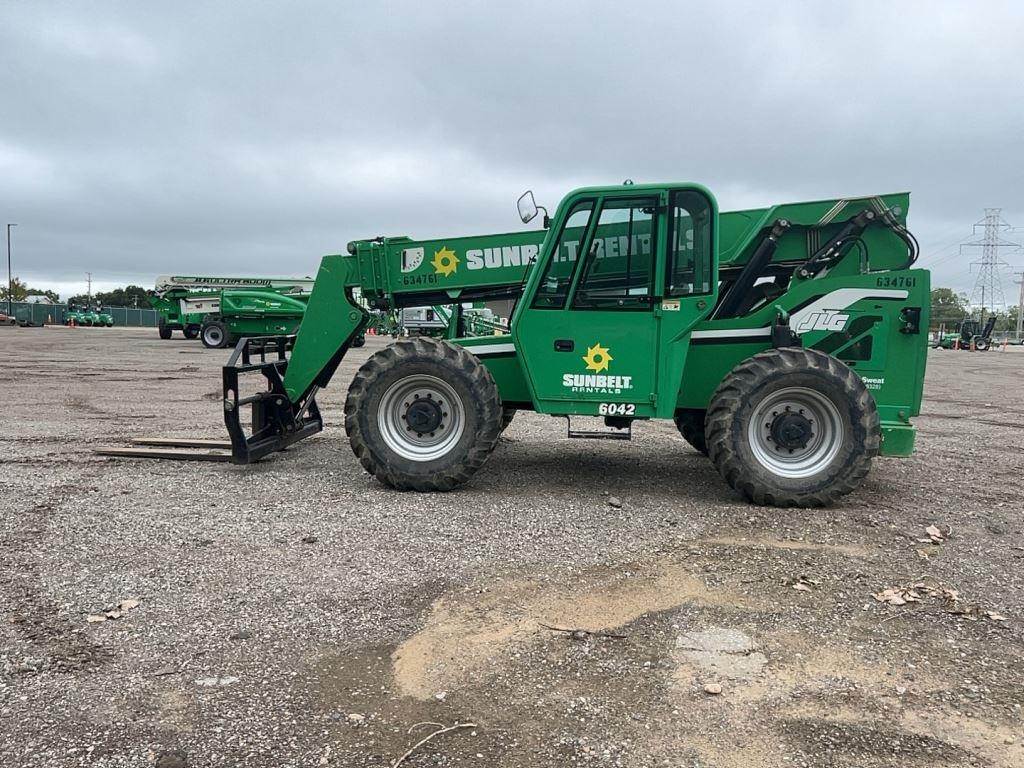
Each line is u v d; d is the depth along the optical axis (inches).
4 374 624.1
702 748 97.9
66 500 212.5
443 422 229.5
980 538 190.1
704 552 174.4
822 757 96.3
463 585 151.8
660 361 221.0
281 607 139.7
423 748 96.9
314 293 265.1
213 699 108.0
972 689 113.7
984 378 816.9
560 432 354.9
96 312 3090.6
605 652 124.0
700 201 216.7
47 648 122.3
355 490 229.9
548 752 96.5
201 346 1139.3
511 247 253.0
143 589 147.3
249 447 249.8
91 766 92.4
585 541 181.3
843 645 127.6
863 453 211.3
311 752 95.8
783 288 256.8
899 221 237.6
